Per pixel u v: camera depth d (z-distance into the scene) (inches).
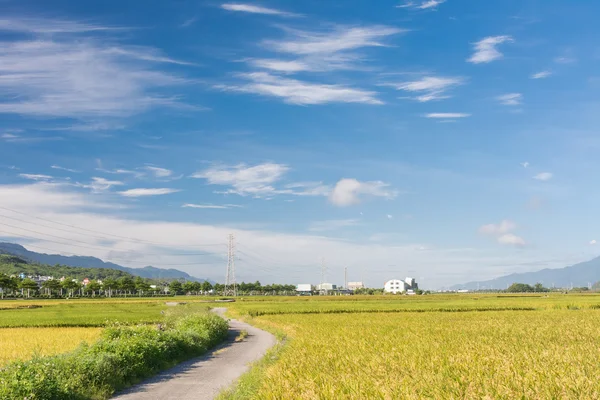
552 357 872.9
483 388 614.9
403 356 929.5
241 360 1120.2
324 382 678.5
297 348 1121.4
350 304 3885.3
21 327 2049.7
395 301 4512.8
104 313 2979.8
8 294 7598.4
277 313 2888.8
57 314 2878.9
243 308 3346.5
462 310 3014.3
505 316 2343.8
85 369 740.7
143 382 832.3
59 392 629.3
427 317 2330.2
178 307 2314.2
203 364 1053.2
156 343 1035.9
